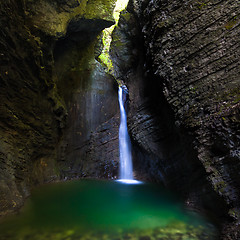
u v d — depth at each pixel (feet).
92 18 33.86
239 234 10.23
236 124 12.36
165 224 13.11
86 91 36.50
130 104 31.37
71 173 31.63
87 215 15.05
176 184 20.47
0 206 14.51
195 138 14.88
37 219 14.14
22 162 20.72
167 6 19.20
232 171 12.45
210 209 14.55
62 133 32.76
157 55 19.70
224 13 15.07
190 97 16.02
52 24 26.04
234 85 13.44
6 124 20.16
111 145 34.06
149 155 25.02
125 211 15.88
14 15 19.43
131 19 30.86
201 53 15.88
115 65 37.76
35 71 23.73
